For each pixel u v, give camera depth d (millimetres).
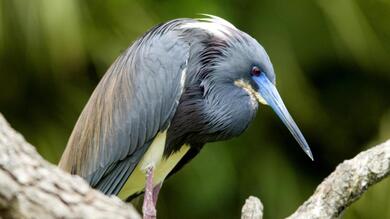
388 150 6660
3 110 12484
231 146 13242
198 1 12641
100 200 4559
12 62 11953
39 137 12297
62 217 4402
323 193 6820
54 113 12500
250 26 13281
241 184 13266
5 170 4242
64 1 11352
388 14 13328
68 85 12430
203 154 12719
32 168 4379
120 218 4539
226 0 13008
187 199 13047
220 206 13164
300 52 13430
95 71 12555
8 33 11570
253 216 6898
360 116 14242
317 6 13148
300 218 6793
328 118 14016
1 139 4250
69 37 11359
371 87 14109
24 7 11375
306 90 13273
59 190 4449
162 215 13078
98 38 12180
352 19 12883
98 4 12211
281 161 13531
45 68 12000
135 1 12383
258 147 13484
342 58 13531
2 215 4285
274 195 13156
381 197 12297
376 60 13547
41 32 11414
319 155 14031
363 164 6684
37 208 4352
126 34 12180
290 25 13312
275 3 13305
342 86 14094
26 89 12328
